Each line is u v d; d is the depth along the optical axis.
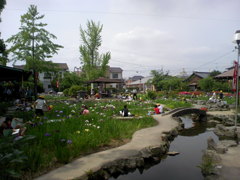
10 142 3.93
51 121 7.12
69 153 4.51
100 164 4.39
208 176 4.37
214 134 9.23
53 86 41.03
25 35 15.23
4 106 11.30
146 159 5.38
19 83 19.78
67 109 10.73
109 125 7.10
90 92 25.41
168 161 5.61
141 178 4.52
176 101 19.72
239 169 4.54
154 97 22.70
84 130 6.18
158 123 9.63
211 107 16.94
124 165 4.76
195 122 12.81
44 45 15.94
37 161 4.00
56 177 3.72
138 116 10.32
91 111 10.54
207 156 5.36
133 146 5.79
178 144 7.36
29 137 4.02
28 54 15.75
